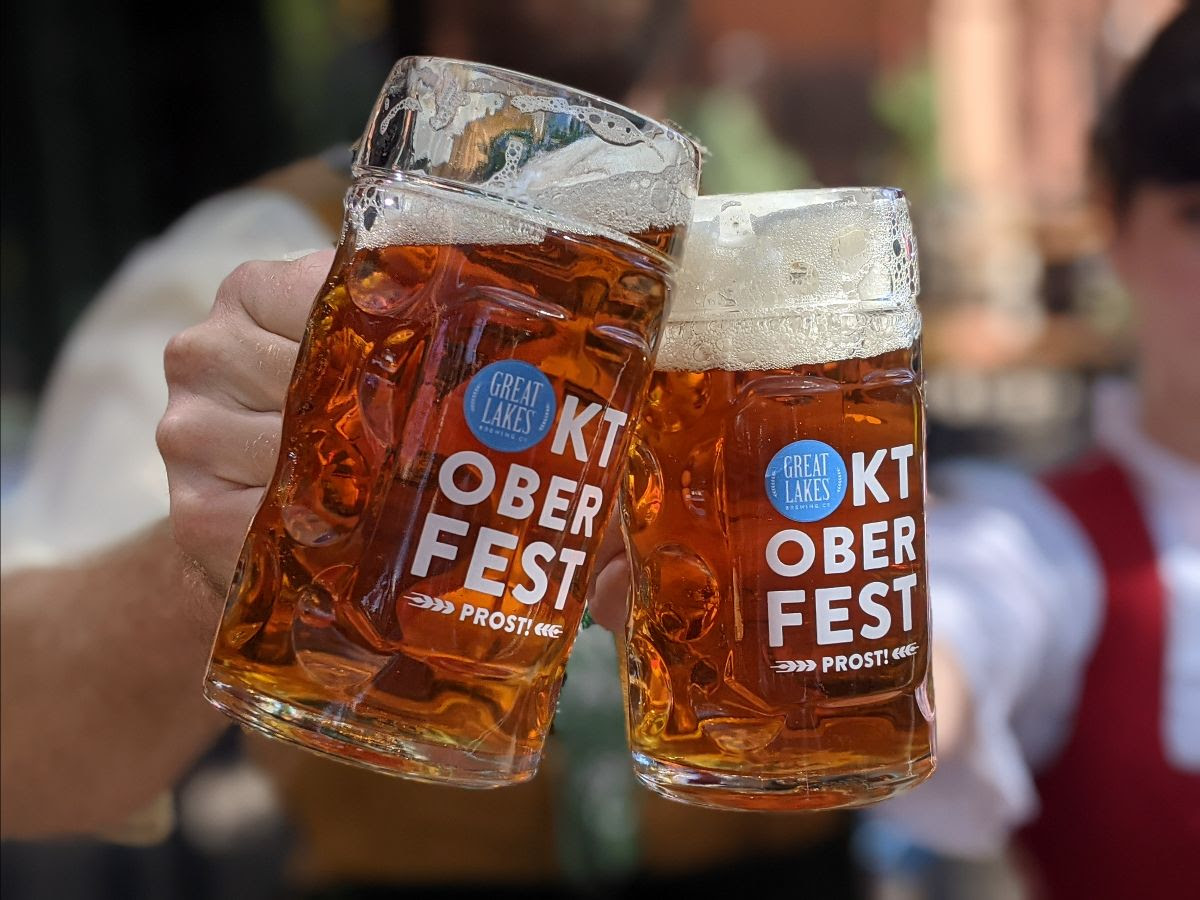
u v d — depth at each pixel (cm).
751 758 73
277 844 289
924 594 77
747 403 72
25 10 327
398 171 68
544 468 66
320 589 67
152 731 114
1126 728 149
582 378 67
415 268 67
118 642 110
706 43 727
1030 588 149
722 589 73
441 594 66
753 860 151
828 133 824
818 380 73
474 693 67
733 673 73
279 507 69
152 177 345
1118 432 160
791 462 72
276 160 341
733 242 74
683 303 74
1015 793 144
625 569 81
